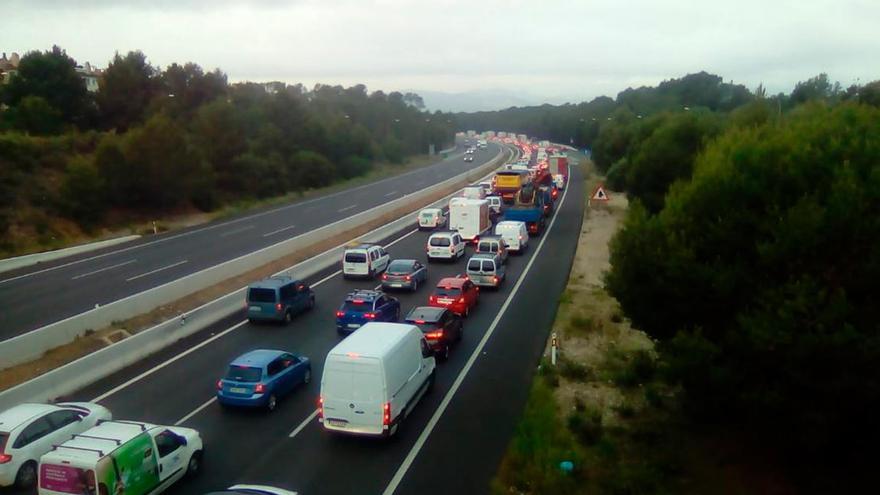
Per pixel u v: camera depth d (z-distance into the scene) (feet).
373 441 54.19
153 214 186.91
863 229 39.09
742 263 44.96
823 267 41.04
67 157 183.93
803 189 43.91
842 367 37.70
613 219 184.03
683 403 58.03
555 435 54.34
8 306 92.43
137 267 119.55
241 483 47.01
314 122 310.45
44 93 226.17
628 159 194.70
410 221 183.01
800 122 50.47
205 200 204.54
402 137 471.21
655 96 515.91
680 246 47.42
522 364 72.84
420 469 49.19
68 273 115.44
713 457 50.42
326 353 76.64
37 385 61.05
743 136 51.85
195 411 60.39
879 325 37.60
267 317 87.71
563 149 560.61
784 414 41.78
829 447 44.70
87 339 76.89
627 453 51.67
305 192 258.98
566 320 88.79
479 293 105.91
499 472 48.75
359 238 148.56
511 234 136.77
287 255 128.06
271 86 496.64
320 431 56.08
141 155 184.44
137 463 41.57
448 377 69.21
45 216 155.22
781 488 45.39
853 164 42.39
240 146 245.65
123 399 63.16
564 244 148.36
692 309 47.42
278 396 61.98
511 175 204.64
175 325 81.56
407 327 60.13
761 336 39.40
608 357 73.77
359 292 85.97
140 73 263.29
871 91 154.40
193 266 119.75
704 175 49.78
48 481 38.86
